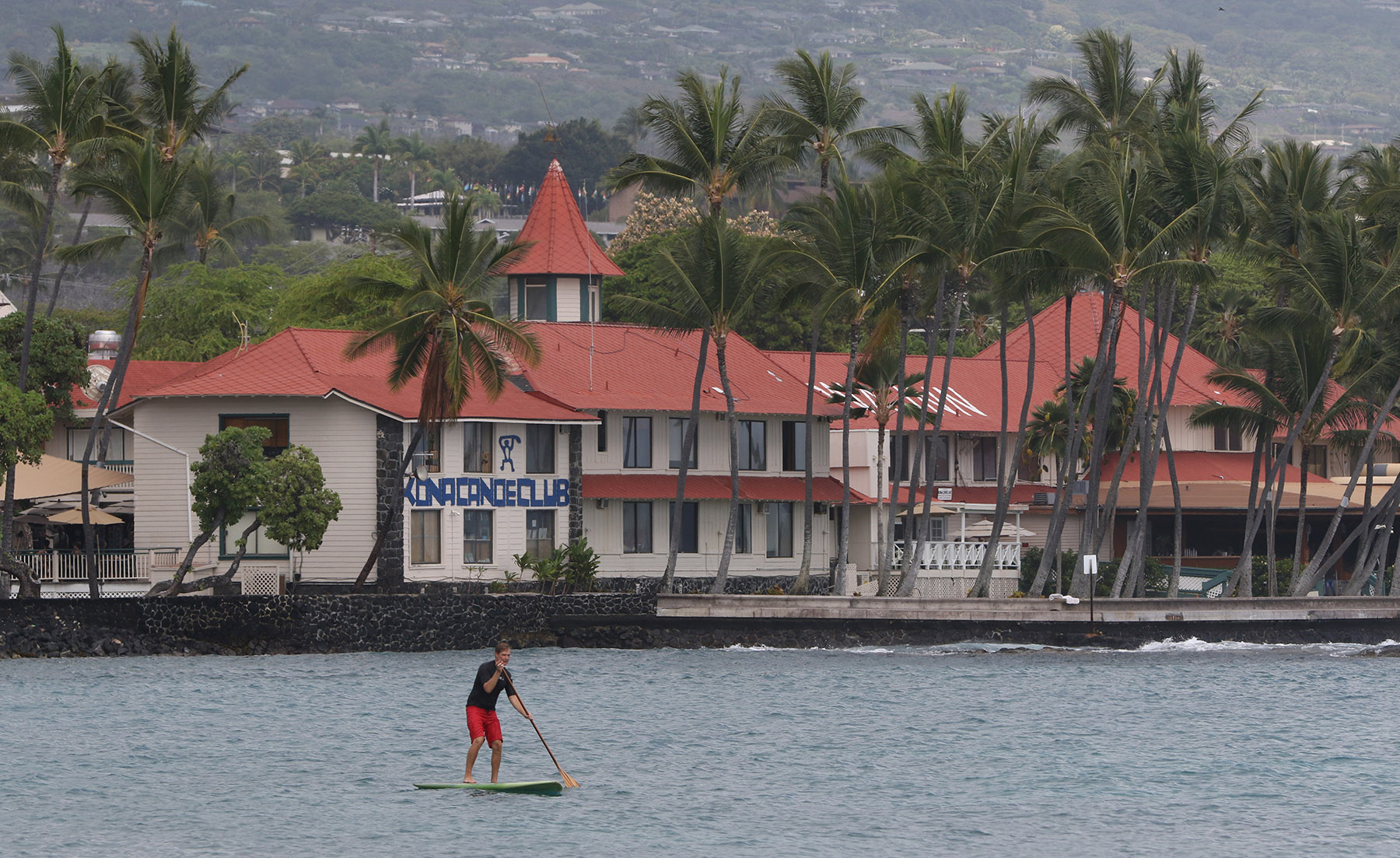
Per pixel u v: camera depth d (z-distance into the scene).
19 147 141.00
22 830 78.44
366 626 139.62
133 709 109.69
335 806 83.75
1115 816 84.12
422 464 154.12
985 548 182.50
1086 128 164.62
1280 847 78.12
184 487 154.50
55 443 174.25
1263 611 159.50
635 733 105.44
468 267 142.38
